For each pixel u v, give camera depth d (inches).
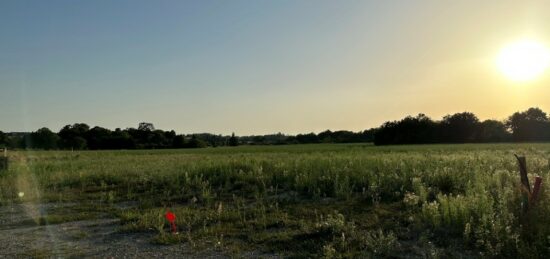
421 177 527.5
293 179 589.0
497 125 4284.0
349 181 549.3
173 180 625.0
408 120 3996.1
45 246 320.2
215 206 461.4
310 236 323.6
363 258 266.8
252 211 419.2
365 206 425.7
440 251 272.2
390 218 370.0
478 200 343.3
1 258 289.3
